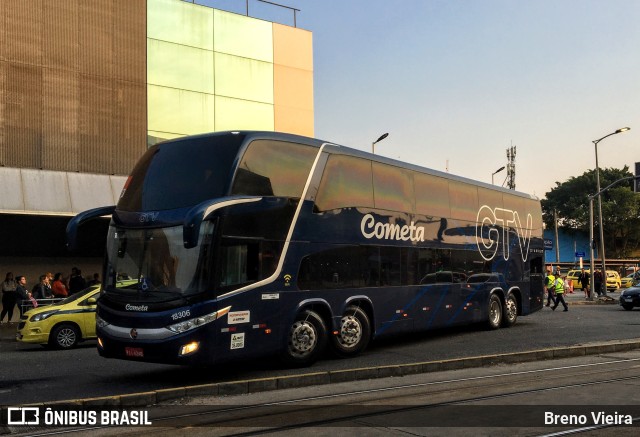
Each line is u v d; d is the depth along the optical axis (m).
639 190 34.62
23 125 21.73
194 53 25.95
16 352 15.80
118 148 23.78
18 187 20.52
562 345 15.19
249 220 11.08
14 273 23.31
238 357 10.70
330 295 12.73
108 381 11.00
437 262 16.20
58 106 22.55
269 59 28.00
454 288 16.78
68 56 22.89
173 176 11.23
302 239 12.16
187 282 10.27
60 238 24.28
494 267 18.98
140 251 10.82
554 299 30.12
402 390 9.86
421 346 15.43
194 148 11.39
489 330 18.94
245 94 27.17
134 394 8.77
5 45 21.52
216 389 9.48
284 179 11.98
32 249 23.70
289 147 12.21
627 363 12.89
